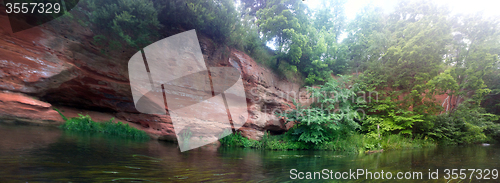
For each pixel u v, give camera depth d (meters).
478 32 15.60
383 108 13.80
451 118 15.20
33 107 7.08
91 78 8.45
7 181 1.59
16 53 7.01
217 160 4.45
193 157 4.42
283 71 15.47
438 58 14.12
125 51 8.60
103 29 7.81
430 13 15.79
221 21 11.02
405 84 14.65
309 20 16.27
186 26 10.27
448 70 14.30
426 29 14.30
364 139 10.91
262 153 7.21
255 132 11.30
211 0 10.65
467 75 15.41
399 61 14.60
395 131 14.12
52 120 7.24
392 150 9.92
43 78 7.52
